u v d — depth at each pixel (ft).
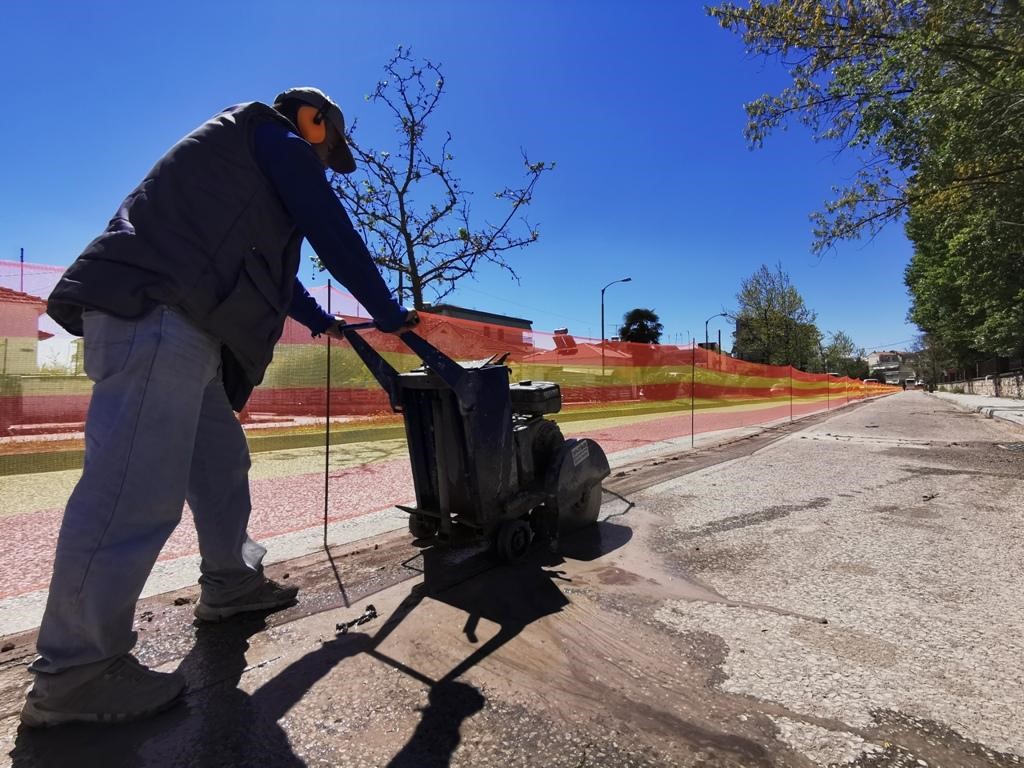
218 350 7.07
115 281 5.95
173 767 5.46
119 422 6.09
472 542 12.54
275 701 6.57
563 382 36.14
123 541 6.09
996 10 24.56
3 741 5.86
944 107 26.76
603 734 5.94
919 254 92.84
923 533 13.53
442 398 10.66
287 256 7.48
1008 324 62.75
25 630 8.29
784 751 5.65
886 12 26.78
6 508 15.23
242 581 8.73
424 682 6.97
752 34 30.55
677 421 43.39
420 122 32.45
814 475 21.27
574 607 9.26
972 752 5.65
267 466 21.68
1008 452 27.55
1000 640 8.05
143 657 7.55
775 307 175.73
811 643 8.00
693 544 12.68
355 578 10.48
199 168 6.54
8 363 14.82
